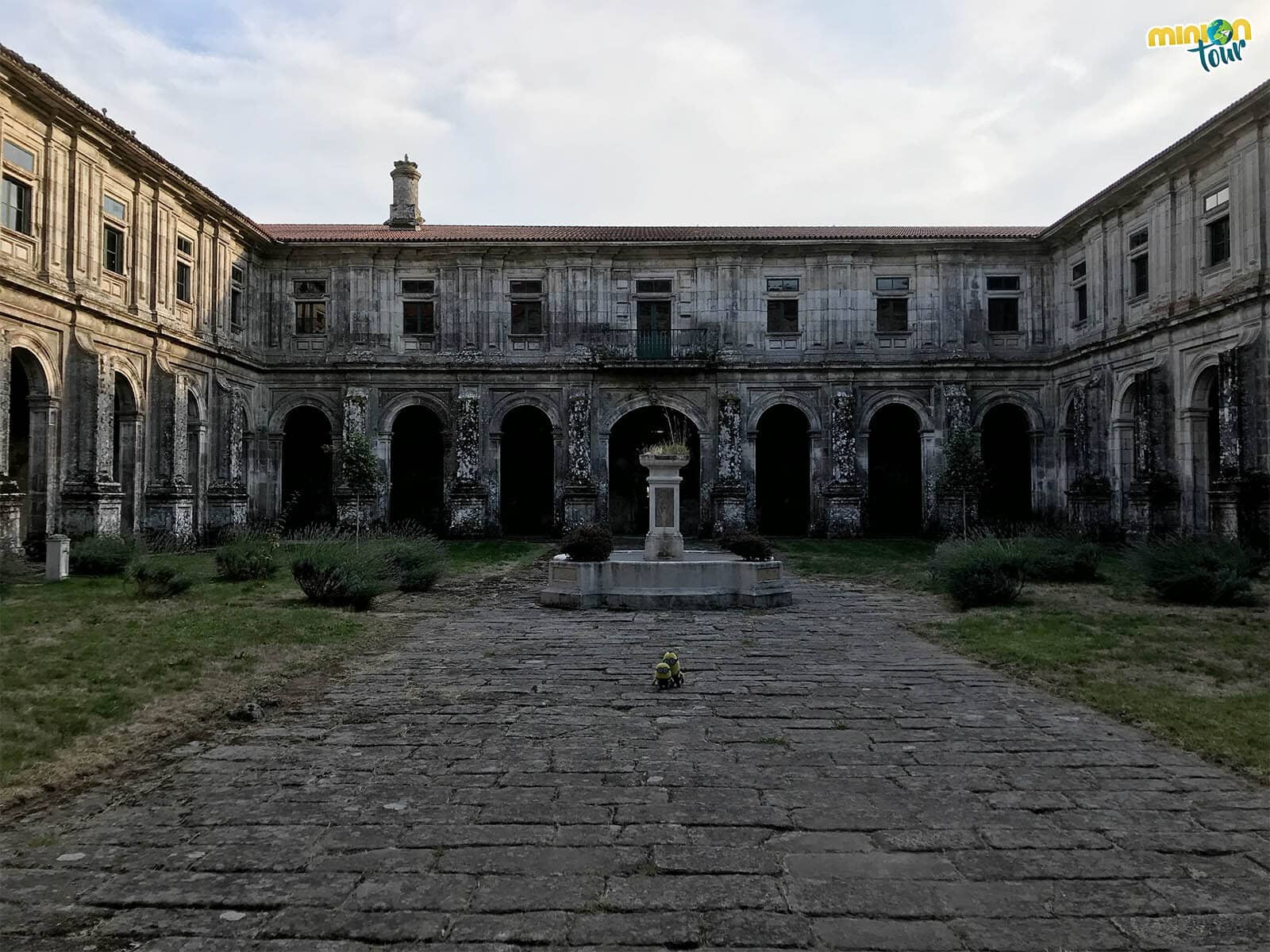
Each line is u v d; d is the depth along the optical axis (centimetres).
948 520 3284
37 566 1989
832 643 1176
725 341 3406
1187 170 2475
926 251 3409
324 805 577
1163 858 496
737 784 618
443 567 1845
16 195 2098
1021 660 1017
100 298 2380
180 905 442
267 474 3356
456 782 622
